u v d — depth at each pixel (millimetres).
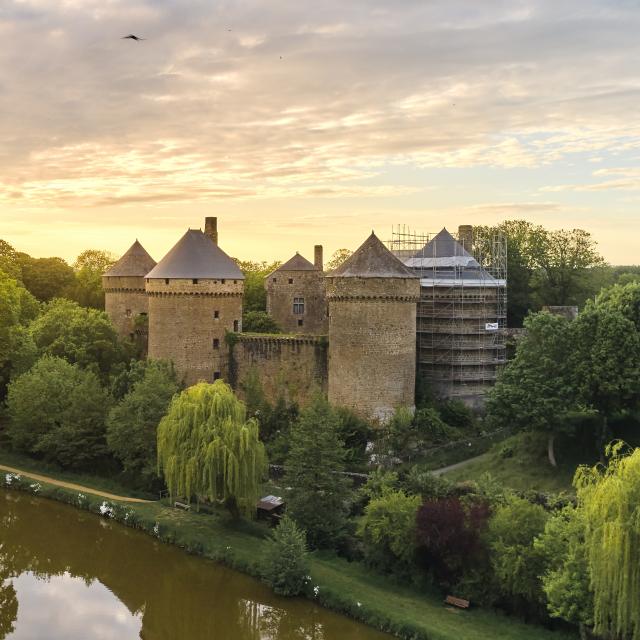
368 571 40312
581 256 83625
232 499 47188
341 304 58094
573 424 49531
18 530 48156
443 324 65125
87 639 36094
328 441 44188
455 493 42812
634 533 28094
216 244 74500
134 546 45750
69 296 105562
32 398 60281
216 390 48000
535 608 34562
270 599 38719
